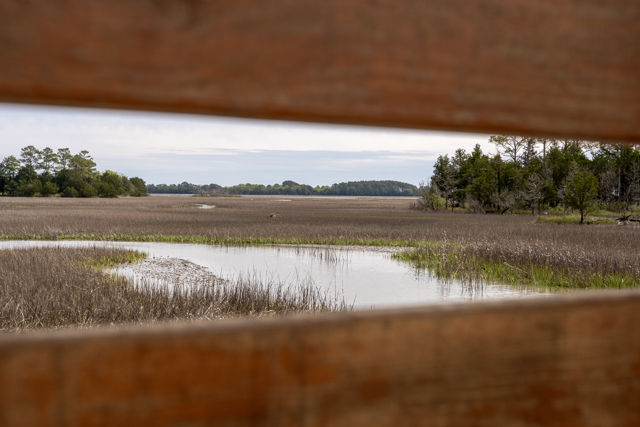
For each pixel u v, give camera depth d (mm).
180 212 42406
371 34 410
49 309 6859
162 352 373
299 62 393
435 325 441
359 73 407
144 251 16422
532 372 469
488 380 456
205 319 6660
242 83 380
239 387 391
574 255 11938
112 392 362
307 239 19578
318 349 410
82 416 356
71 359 353
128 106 370
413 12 423
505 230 21328
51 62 340
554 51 470
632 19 499
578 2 481
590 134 490
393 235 20672
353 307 8312
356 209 55812
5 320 6402
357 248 17484
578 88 479
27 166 97562
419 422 436
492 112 449
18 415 343
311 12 395
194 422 380
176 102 368
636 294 506
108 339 361
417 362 436
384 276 11828
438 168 55375
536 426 471
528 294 9648
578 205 27797
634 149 38844
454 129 446
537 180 42000
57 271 9766
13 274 9203
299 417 406
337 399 414
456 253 13945
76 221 28281
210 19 374
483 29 445
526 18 460
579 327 485
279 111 389
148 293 7848
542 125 466
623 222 26938
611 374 494
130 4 356
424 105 426
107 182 110562
